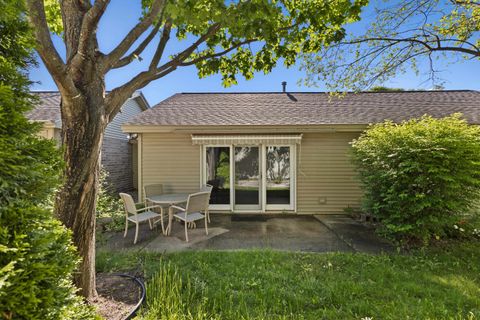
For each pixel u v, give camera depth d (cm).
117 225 898
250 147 1170
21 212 212
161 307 385
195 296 433
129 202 771
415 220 712
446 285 479
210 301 417
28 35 232
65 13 378
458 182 685
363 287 462
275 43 550
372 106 1295
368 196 838
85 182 372
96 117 366
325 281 487
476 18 800
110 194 1364
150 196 1025
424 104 1298
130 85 425
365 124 1077
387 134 773
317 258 603
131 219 774
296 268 548
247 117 1186
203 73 634
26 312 204
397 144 739
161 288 423
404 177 716
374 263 575
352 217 1073
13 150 214
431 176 693
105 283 472
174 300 398
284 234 839
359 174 961
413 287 461
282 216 1102
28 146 227
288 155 1170
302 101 1391
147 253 635
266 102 1389
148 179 1159
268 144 1137
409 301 420
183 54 482
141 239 783
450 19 838
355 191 1136
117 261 569
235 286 466
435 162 695
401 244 720
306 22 547
